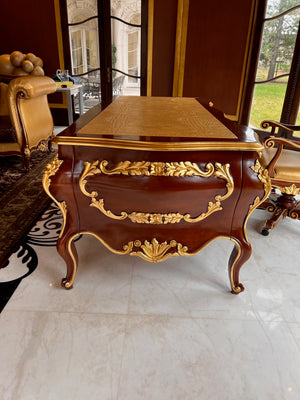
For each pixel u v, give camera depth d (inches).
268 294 49.5
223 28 146.6
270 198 79.7
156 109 61.9
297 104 125.6
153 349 39.0
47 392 33.6
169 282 51.9
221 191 40.0
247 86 149.9
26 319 42.9
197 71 159.5
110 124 45.2
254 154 38.8
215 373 36.3
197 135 39.2
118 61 168.4
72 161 38.9
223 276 54.0
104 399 33.1
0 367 36.1
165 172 38.0
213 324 43.3
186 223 42.9
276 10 128.0
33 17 160.9
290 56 125.3
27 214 72.8
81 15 159.5
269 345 40.2
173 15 153.6
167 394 33.8
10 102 92.0
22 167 106.8
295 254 60.6
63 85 148.6
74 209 42.3
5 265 54.3
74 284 50.4
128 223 43.1
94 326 42.2
